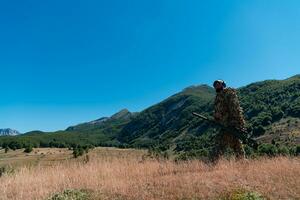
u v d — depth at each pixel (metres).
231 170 10.77
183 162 12.54
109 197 9.12
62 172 12.25
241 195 8.53
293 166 11.15
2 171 12.59
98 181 10.79
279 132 153.25
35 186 10.86
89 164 13.21
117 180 10.78
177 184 9.69
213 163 12.01
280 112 188.75
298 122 162.62
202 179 9.98
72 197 9.16
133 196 9.05
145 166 12.58
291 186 9.40
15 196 9.97
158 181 10.12
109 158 13.92
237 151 12.65
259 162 11.89
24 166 13.19
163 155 14.09
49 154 97.94
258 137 158.00
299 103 189.50
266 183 9.65
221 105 12.80
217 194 8.88
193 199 8.70
